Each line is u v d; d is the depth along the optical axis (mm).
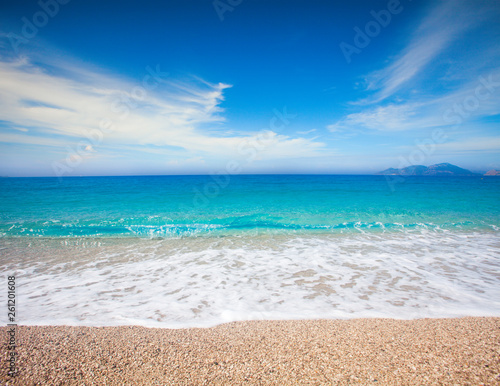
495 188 28500
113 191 25281
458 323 4047
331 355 3133
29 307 4785
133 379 2740
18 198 19797
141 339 3641
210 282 6043
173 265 7207
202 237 10352
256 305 4891
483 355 3059
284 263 7359
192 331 3908
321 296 5266
